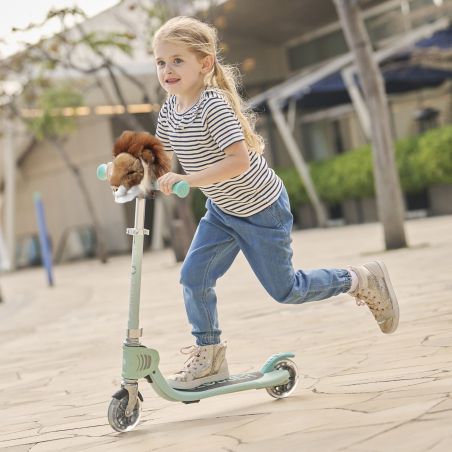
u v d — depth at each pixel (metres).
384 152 16.31
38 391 6.78
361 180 31.17
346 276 5.17
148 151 4.57
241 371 6.14
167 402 5.40
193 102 4.80
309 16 35.75
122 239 40.06
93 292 17.80
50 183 43.94
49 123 29.64
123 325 10.99
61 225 43.69
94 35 21.52
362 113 28.22
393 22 33.44
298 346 6.91
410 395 4.34
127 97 35.62
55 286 22.00
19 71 24.81
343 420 4.04
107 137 39.78
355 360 5.78
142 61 31.45
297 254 19.66
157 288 16.33
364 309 8.60
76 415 5.45
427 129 33.44
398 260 13.98
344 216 34.19
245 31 37.75
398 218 16.36
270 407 4.68
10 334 12.02
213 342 4.94
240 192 4.85
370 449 3.46
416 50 27.02
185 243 23.47
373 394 4.54
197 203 37.44
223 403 5.09
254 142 4.86
